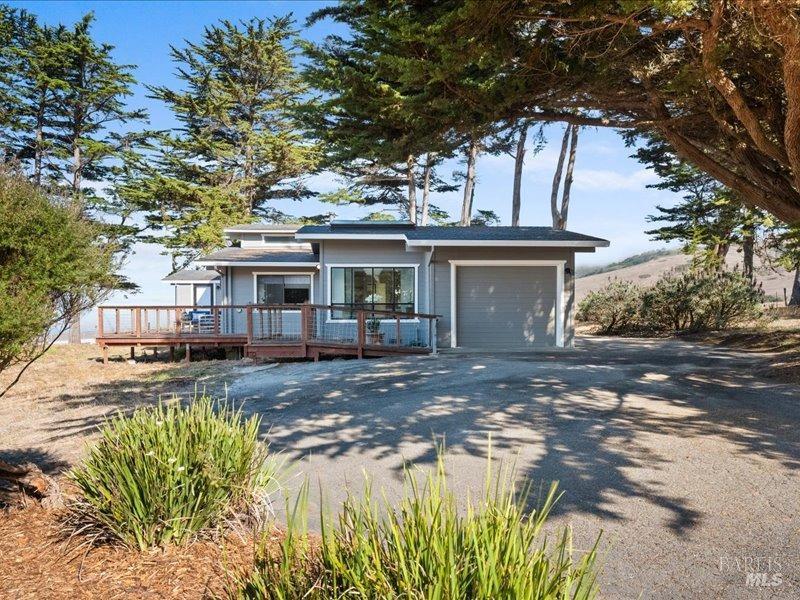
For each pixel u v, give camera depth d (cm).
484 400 752
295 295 1812
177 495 316
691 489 421
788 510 377
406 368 1075
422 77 703
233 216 2942
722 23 662
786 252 1522
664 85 831
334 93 849
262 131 3116
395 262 1600
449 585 162
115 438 358
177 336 1706
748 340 1416
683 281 1914
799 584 284
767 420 613
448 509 195
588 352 1336
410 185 3048
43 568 293
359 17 820
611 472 463
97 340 1695
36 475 398
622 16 630
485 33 648
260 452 393
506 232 1630
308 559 206
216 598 225
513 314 1504
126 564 295
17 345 367
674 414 652
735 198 1535
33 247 371
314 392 886
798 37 559
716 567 304
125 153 2786
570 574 187
